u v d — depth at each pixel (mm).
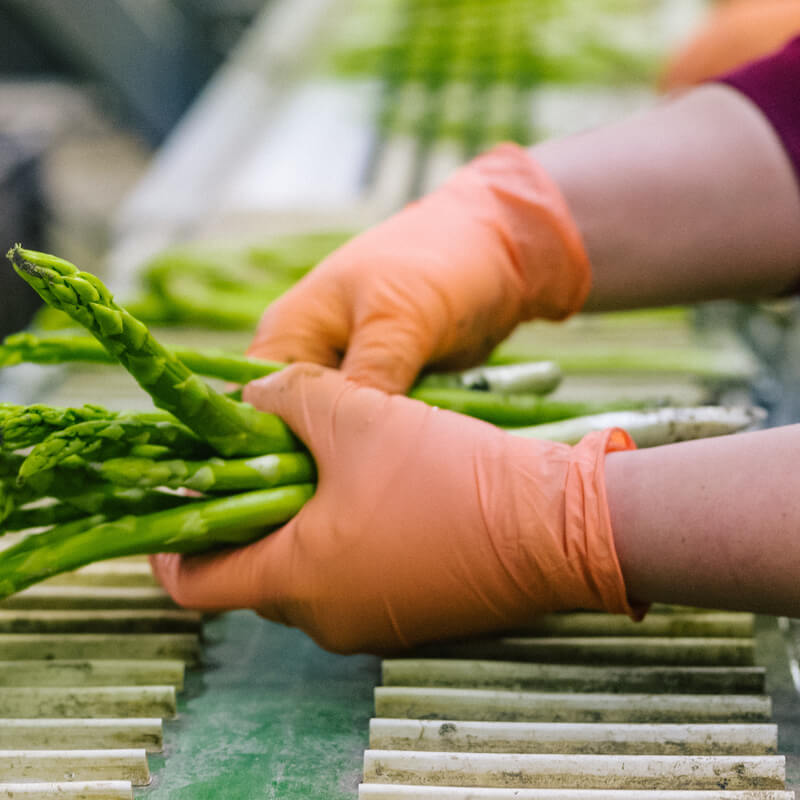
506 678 971
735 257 1106
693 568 937
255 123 2736
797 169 1088
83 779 923
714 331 1513
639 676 967
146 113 4809
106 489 959
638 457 959
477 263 1079
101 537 952
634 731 933
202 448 983
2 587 941
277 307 1092
